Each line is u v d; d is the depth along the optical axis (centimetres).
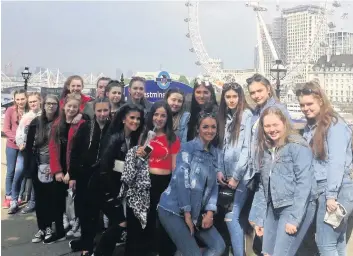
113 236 320
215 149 301
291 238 265
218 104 355
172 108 365
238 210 320
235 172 311
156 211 324
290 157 263
